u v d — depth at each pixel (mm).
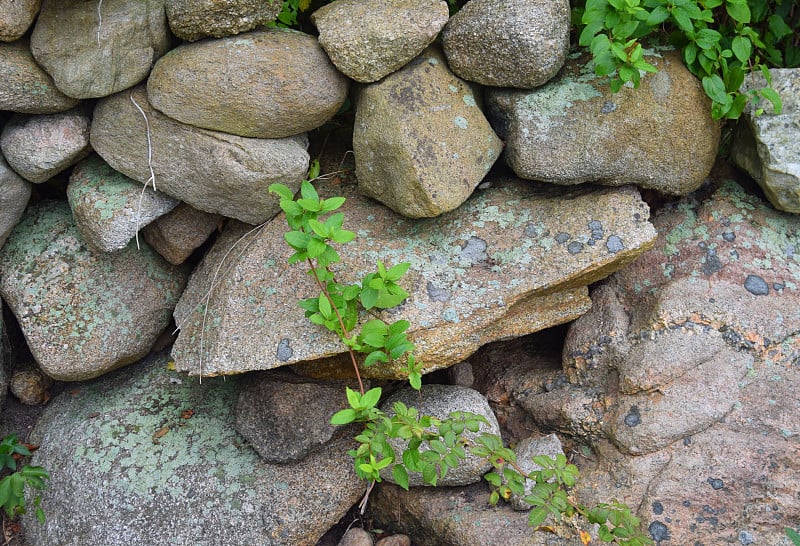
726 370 1611
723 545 1541
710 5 1595
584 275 1624
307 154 1659
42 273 1732
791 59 1801
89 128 1671
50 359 1722
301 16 1751
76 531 1692
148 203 1664
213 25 1558
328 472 1699
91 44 1579
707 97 1628
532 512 1504
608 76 1608
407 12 1570
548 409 1692
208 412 1768
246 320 1619
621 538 1550
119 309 1752
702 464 1572
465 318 1602
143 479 1697
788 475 1555
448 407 1679
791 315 1638
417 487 1703
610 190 1660
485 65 1602
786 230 1707
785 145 1625
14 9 1560
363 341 1550
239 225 1738
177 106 1586
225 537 1657
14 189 1689
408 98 1588
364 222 1675
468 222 1668
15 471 1767
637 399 1620
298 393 1686
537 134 1620
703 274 1673
